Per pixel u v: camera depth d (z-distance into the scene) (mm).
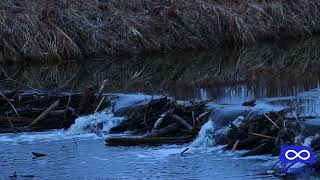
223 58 21312
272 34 25109
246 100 13602
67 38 21422
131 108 12820
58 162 10680
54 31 21500
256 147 10625
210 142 11195
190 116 12086
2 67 20141
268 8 25500
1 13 21344
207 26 23766
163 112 12320
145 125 12188
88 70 19359
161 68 19516
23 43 21094
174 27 23359
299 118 11320
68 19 21969
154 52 22719
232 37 24094
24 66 20375
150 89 15680
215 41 23719
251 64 19953
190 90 15438
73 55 21406
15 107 13266
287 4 26156
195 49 23344
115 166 10352
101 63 20781
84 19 22219
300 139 10617
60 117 12812
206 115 12023
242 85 16016
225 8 24609
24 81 17359
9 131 12531
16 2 22234
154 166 10266
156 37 22984
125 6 23531
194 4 24094
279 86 15633
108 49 22078
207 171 9906
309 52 22125
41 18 21656
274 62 20203
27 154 11188
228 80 16969
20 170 10328
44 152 11266
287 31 25594
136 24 22781
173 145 11344
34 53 21000
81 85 16500
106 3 23391
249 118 11398
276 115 11352
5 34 21031
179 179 9625
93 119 12664
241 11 24859
